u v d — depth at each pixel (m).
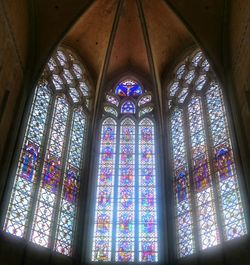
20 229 16.16
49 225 17.38
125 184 20.30
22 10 19.00
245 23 17.73
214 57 20.36
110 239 18.56
